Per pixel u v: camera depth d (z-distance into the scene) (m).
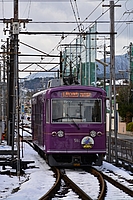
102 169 19.52
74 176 17.06
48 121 19.36
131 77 67.44
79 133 19.31
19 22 19.42
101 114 19.56
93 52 49.59
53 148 19.19
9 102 32.88
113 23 21.94
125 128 64.75
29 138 44.66
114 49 22.16
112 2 21.91
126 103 67.06
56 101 19.41
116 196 12.09
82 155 19.67
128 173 18.19
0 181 15.78
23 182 15.70
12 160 20.69
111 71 22.27
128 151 20.27
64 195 12.58
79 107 19.48
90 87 19.72
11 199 11.69
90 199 11.08
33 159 23.50
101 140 19.42
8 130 33.34
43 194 12.67
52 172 18.41
